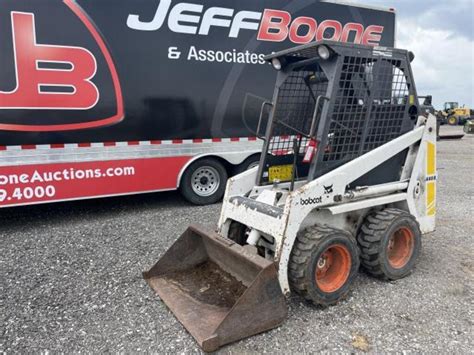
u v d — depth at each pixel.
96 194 5.50
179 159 6.02
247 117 6.43
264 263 2.83
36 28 4.90
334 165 3.43
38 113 5.01
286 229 3.01
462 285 3.60
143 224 5.42
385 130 3.72
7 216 5.86
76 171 5.32
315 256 3.04
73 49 5.12
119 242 4.73
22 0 4.79
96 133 5.39
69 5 5.04
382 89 3.59
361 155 3.58
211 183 6.48
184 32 5.79
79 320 3.07
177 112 5.89
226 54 6.13
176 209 6.19
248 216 3.36
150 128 5.73
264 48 6.43
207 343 2.58
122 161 5.61
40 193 5.15
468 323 2.99
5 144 4.89
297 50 3.40
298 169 4.09
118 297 3.41
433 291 3.48
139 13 5.46
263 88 6.50
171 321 3.04
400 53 3.63
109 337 2.85
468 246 4.55
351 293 3.45
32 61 4.91
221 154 6.31
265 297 2.80
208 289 3.37
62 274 3.87
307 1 6.65
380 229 3.52
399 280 3.69
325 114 3.26
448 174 9.26
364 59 3.38
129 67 5.48
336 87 3.24
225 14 6.03
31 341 2.82
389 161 3.77
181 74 5.84
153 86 5.67
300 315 3.11
